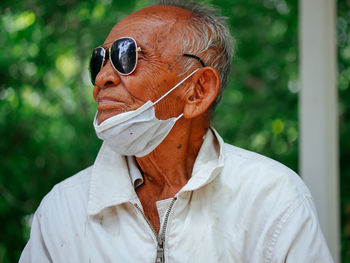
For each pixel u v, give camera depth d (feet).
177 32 5.39
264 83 15.03
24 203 12.34
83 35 13.12
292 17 14.62
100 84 5.18
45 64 12.85
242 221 5.13
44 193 12.49
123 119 5.06
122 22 5.48
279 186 5.15
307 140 8.13
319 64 8.07
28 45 12.67
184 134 5.53
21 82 12.53
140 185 5.77
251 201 5.15
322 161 8.00
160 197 5.58
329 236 7.94
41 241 5.58
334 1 8.12
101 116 5.20
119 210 5.33
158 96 5.22
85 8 12.92
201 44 5.48
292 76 14.90
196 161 5.40
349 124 13.91
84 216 5.44
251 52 15.01
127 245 5.15
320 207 7.96
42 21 12.78
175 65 5.31
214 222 5.16
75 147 12.95
